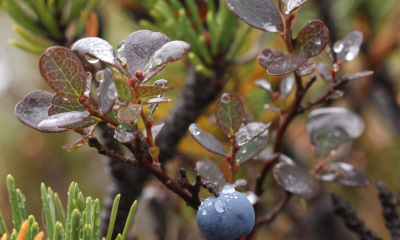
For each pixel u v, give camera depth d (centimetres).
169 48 13
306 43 15
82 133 14
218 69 20
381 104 28
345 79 16
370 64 25
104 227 19
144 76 13
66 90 13
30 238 14
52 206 15
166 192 25
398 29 24
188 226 26
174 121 20
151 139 14
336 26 26
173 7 21
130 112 13
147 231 26
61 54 13
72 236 14
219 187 16
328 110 18
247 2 15
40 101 14
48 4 19
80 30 20
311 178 17
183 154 23
